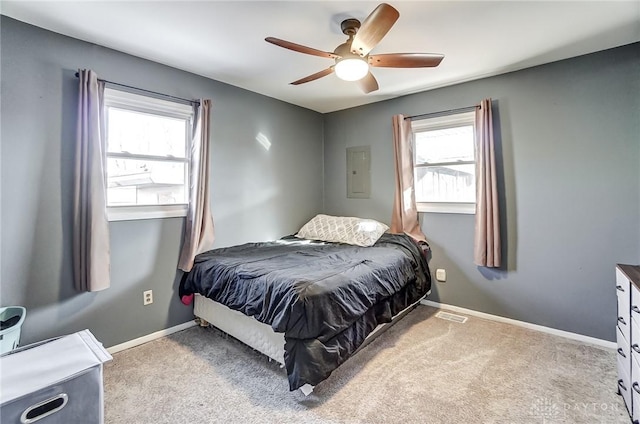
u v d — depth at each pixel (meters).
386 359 2.33
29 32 2.09
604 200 2.52
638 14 2.00
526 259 2.88
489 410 1.77
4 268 2.02
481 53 2.55
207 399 1.89
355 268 2.38
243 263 2.51
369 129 3.96
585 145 2.58
